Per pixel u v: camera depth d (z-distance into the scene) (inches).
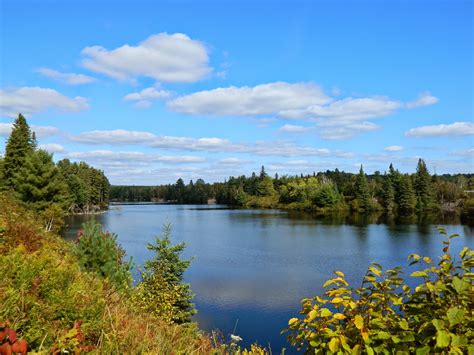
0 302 133.9
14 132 1953.7
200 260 1259.8
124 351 153.9
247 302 790.5
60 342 130.3
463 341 103.7
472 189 4244.6
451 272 127.5
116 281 332.8
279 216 3282.5
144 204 6988.2
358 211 3772.1
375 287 137.0
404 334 114.9
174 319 457.1
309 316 130.6
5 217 350.6
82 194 3408.0
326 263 1203.9
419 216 3056.1
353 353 114.7
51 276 174.9
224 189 6717.5
